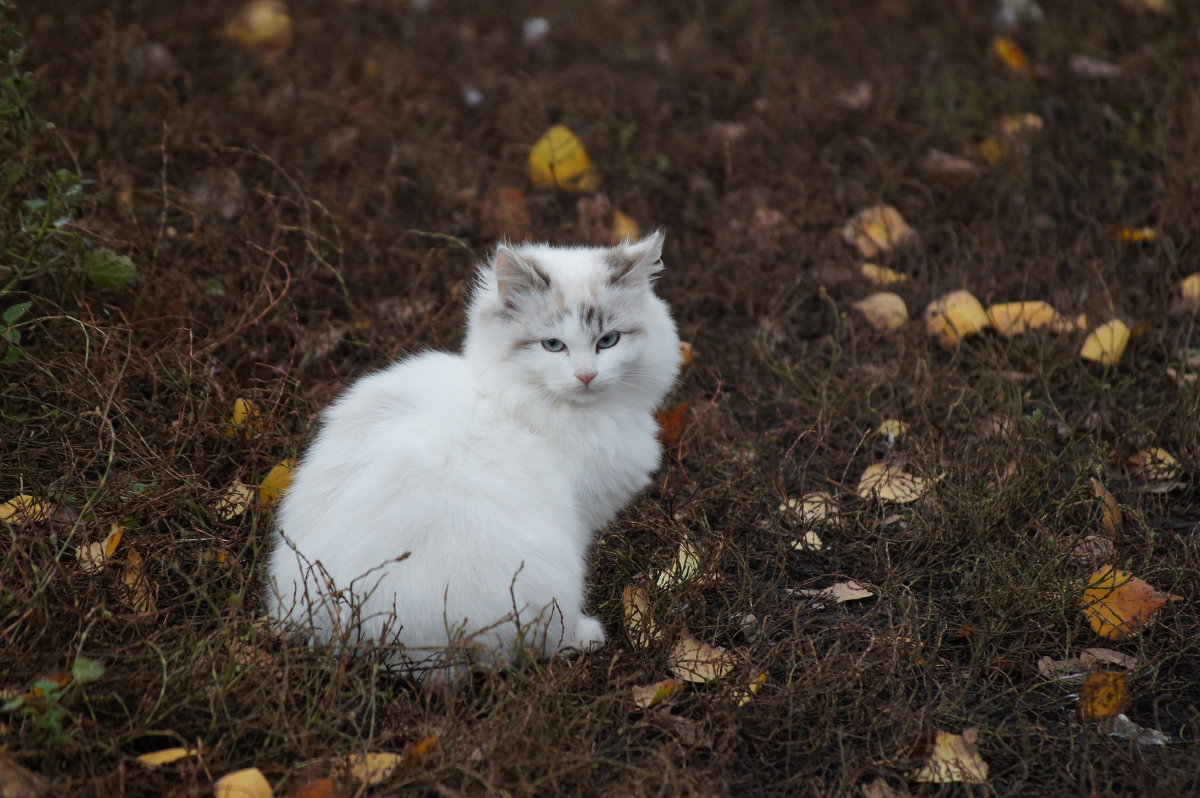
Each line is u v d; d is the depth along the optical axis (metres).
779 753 3.19
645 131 6.95
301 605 3.35
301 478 3.49
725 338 5.51
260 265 5.33
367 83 7.12
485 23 8.26
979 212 6.25
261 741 3.08
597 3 8.58
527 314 3.69
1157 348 5.35
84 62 6.53
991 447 4.57
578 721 3.18
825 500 4.39
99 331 4.36
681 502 4.46
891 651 3.52
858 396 5.06
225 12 7.74
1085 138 6.78
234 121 6.43
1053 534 4.11
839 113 7.05
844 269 5.91
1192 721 3.25
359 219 5.85
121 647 3.22
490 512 3.27
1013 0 8.10
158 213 5.60
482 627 3.22
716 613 3.85
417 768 2.94
